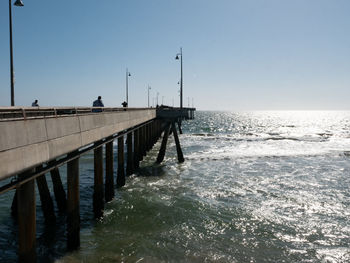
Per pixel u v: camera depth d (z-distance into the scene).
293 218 11.93
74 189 8.79
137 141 21.61
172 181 18.08
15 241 10.20
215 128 81.56
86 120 9.38
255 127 88.25
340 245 9.59
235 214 12.26
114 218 11.71
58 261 8.38
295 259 8.66
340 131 71.38
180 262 8.30
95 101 14.09
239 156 28.64
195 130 73.44
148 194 15.01
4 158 5.30
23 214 6.31
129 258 8.52
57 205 13.04
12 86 10.91
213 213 12.33
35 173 6.48
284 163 25.33
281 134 59.84
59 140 7.46
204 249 9.12
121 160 16.66
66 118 7.89
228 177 19.45
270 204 13.70
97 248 9.16
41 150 6.59
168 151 31.94
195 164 24.22
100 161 11.52
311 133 63.25
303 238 10.08
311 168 23.17
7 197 15.41
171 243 9.52
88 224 11.18
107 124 11.70
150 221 11.39
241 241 9.75
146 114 22.08
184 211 12.51
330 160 27.14
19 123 5.78
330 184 17.84
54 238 10.23
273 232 10.52
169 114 25.53
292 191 16.06
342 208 13.26
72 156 8.51
